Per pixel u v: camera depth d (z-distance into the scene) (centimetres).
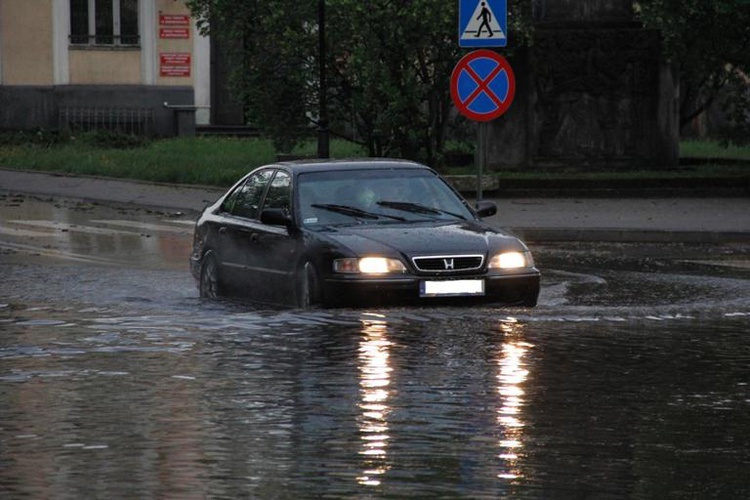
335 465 1719
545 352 2603
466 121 8256
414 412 2052
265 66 8088
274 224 3450
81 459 1748
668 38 8012
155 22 12438
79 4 12394
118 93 12400
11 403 2123
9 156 10100
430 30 7594
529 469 1703
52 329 2923
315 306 3253
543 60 8162
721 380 2334
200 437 1881
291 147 8300
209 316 3127
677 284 4038
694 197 7538
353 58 7612
